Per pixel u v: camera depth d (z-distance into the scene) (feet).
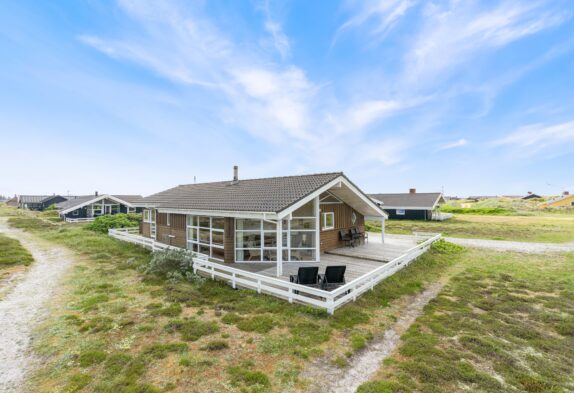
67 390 13.19
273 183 44.29
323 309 22.77
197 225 44.24
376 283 30.04
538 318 22.22
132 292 27.78
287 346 17.52
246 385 13.79
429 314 22.94
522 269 38.06
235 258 38.65
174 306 23.73
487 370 15.15
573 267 39.22
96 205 127.95
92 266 39.01
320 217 44.78
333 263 38.34
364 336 19.10
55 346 17.31
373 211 52.54
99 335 18.74
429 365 15.52
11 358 16.12
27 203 210.79
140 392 12.98
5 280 32.24
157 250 42.88
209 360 15.78
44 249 53.11
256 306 24.20
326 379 14.40
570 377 14.53
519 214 153.79
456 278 33.68
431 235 70.33
